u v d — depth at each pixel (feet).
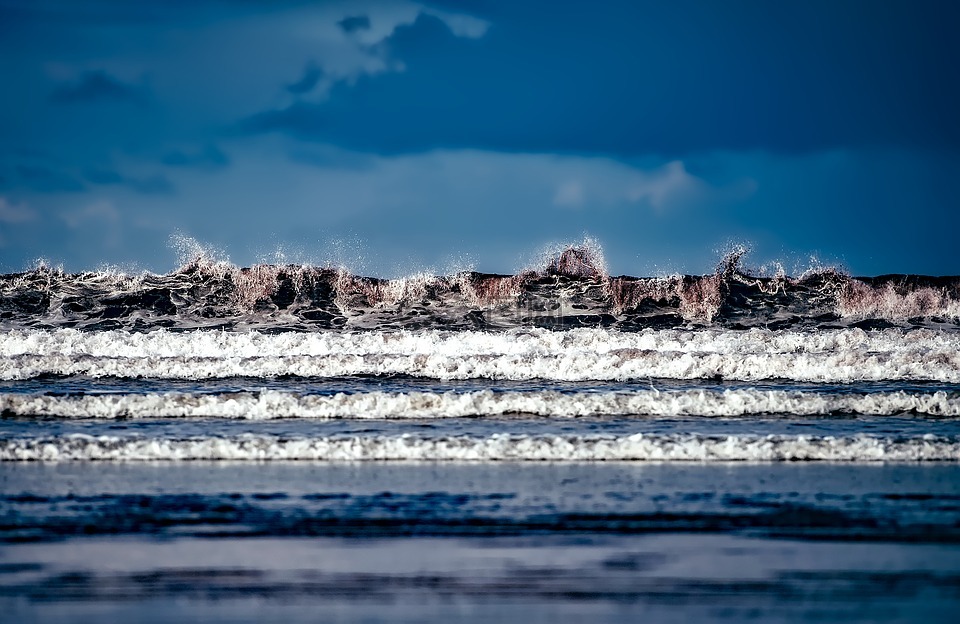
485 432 181.47
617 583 110.22
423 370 243.60
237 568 114.62
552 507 137.49
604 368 242.17
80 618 100.83
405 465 161.48
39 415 197.36
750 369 241.76
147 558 117.70
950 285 369.50
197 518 132.67
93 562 116.47
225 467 159.94
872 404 203.62
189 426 188.03
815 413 201.98
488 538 124.88
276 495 143.02
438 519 132.26
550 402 199.41
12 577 111.75
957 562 116.88
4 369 239.50
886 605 104.42
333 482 150.10
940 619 100.83
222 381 238.48
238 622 99.96
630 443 166.81
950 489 147.23
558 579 111.34
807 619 100.89
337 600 105.50
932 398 204.03
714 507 137.69
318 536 125.49
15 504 138.51
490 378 241.35
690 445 166.30
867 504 139.23
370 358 246.47
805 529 128.47
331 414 196.44
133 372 242.99
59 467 159.94
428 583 110.22
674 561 116.98
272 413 196.44
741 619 100.94
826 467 161.27
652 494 143.95
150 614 101.91
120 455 165.58
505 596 106.63
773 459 165.58
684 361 242.78
